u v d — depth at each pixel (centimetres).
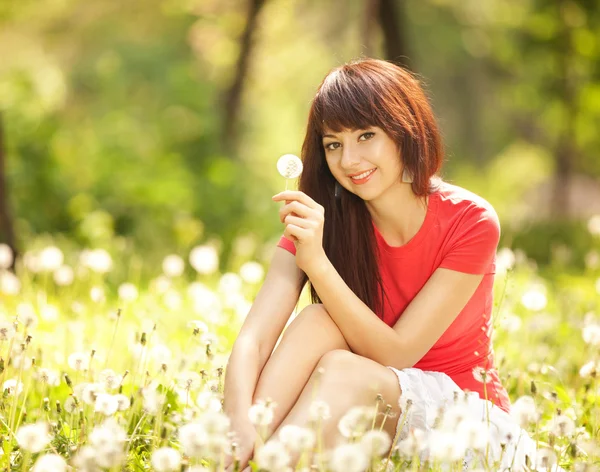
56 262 626
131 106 1711
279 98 2150
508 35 2058
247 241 951
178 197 1291
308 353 351
